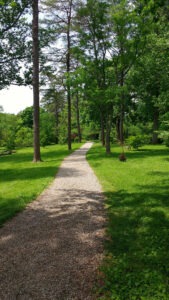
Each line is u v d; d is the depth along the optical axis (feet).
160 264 14.65
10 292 12.41
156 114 111.04
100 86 75.72
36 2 60.80
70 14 87.66
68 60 96.48
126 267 14.38
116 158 64.54
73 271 14.11
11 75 58.18
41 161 66.90
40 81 70.74
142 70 90.02
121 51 72.84
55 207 26.17
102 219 22.25
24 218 23.17
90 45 72.59
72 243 17.61
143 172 43.19
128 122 143.95
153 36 71.72
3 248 17.12
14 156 92.17
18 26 54.44
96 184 35.94
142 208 24.64
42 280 13.33
